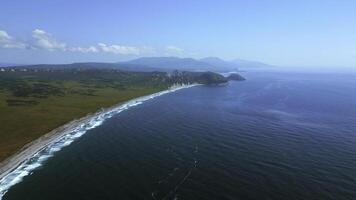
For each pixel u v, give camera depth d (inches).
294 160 3567.9
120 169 3324.3
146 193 2765.7
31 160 3654.0
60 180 3068.4
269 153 3814.0
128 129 5142.7
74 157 3740.2
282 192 2768.2
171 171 3250.5
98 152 3917.3
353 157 3683.6
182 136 4635.8
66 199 2682.1
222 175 3137.3
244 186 2883.9
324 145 4173.2
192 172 3216.0
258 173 3181.6
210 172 3213.6
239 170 3265.3
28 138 4394.7
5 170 3289.9
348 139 4490.7
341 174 3161.9
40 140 4330.7
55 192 2815.0
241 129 5088.6
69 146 4205.2
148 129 5118.1
